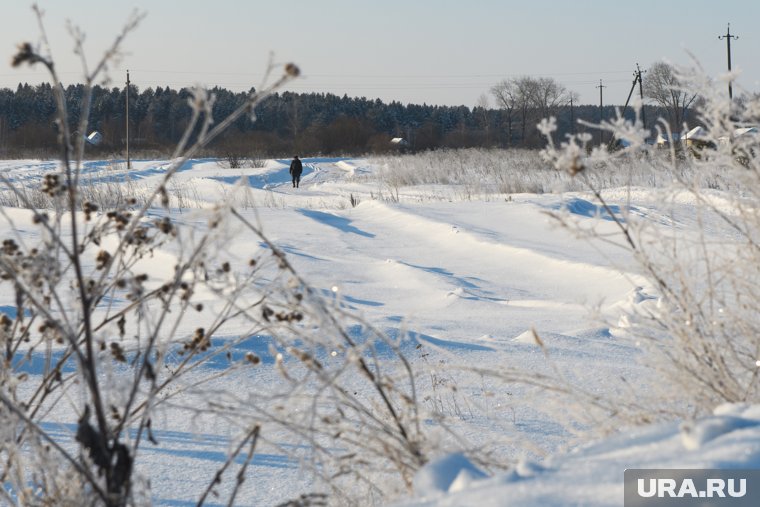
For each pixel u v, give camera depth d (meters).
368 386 9.01
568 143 5.36
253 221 30.47
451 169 61.94
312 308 5.20
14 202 31.47
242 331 11.09
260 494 6.51
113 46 3.88
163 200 4.78
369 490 5.28
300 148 152.25
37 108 199.75
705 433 3.86
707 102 5.60
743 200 5.91
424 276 20.45
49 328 5.37
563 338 11.85
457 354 10.69
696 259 6.10
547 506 3.37
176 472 7.01
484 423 8.07
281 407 5.21
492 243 25.05
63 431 7.77
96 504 4.39
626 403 5.67
